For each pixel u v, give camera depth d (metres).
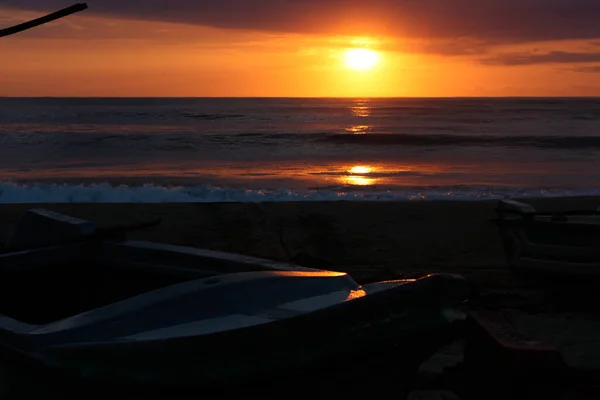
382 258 9.09
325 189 19.09
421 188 19.48
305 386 3.09
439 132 43.06
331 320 3.02
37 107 87.00
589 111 74.50
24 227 5.36
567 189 18.84
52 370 3.17
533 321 7.00
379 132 43.03
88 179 21.59
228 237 9.97
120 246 4.83
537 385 3.51
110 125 49.84
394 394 3.33
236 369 2.89
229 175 23.23
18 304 4.64
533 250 7.59
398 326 3.14
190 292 3.53
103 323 3.34
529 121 55.81
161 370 2.91
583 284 7.64
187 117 63.19
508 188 19.39
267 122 57.00
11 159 27.78
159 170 24.64
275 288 3.67
